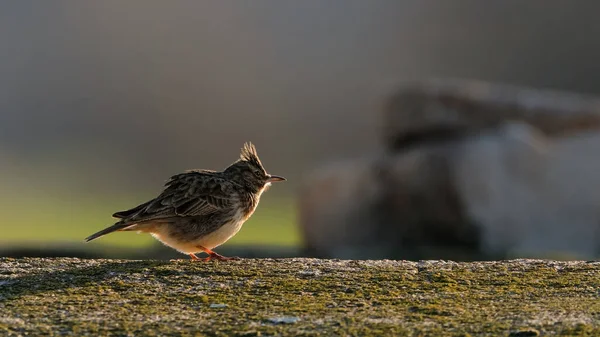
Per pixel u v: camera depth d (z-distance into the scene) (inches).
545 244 628.4
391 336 222.7
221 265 293.4
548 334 221.8
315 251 583.8
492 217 631.2
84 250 517.0
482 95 698.2
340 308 247.1
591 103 703.7
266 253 561.6
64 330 230.5
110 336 226.4
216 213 350.3
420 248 624.7
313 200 698.8
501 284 271.7
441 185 642.8
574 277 278.8
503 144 641.6
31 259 299.6
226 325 233.5
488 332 224.2
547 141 665.0
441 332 225.0
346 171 692.7
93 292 263.3
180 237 345.7
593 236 629.3
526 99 695.7
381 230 670.5
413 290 265.3
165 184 358.3
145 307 249.8
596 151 647.8
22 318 239.8
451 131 690.2
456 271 285.7
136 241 611.5
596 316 236.1
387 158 692.7
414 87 705.6
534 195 636.7
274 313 243.0
